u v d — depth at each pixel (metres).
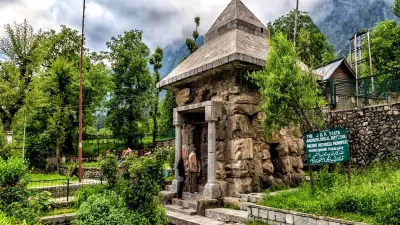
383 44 26.47
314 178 9.34
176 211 10.73
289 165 11.41
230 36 12.12
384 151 12.97
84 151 37.59
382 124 13.22
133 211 8.03
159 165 8.54
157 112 41.69
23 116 22.58
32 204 9.41
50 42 25.45
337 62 25.34
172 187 12.52
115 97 39.62
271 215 7.69
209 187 10.55
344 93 16.42
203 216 9.84
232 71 11.10
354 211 6.54
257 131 11.12
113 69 40.28
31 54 23.22
